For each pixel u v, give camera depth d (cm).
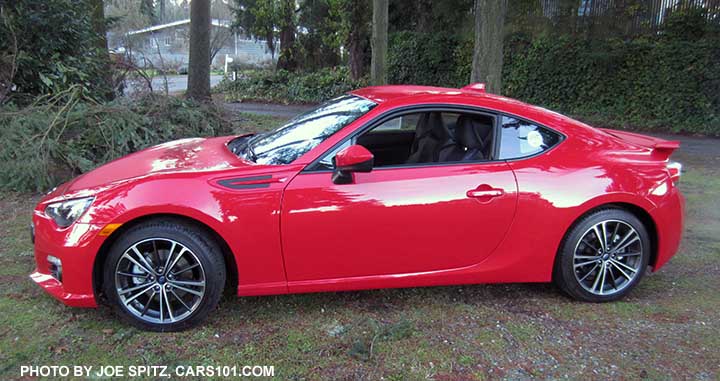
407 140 353
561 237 331
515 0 1614
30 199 552
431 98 337
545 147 336
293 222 294
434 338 299
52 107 664
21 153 569
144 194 285
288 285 305
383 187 302
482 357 282
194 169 305
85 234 282
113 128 632
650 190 340
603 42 1452
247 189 291
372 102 344
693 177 771
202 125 786
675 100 1348
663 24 1409
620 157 344
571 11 1534
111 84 895
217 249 297
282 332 302
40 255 300
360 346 284
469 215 313
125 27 1277
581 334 309
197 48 1035
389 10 1978
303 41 2281
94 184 303
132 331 296
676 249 361
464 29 1781
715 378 267
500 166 322
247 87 2273
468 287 371
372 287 316
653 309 343
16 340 284
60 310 317
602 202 331
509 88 1658
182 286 295
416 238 310
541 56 1578
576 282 341
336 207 296
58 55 809
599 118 1457
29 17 752
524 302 350
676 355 288
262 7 2159
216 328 304
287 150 323
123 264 288
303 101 2089
